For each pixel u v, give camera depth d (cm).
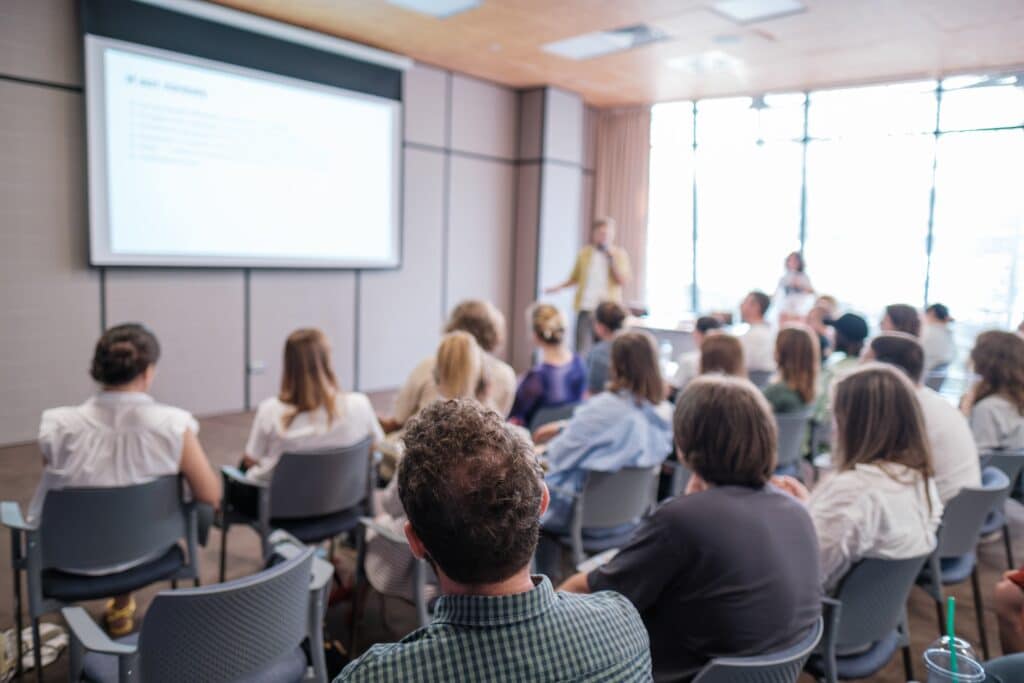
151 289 526
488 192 762
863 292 721
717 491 140
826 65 624
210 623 140
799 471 349
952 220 659
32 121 460
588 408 251
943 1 454
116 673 162
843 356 379
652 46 585
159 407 217
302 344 254
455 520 78
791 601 134
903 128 673
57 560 203
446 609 80
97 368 212
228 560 313
